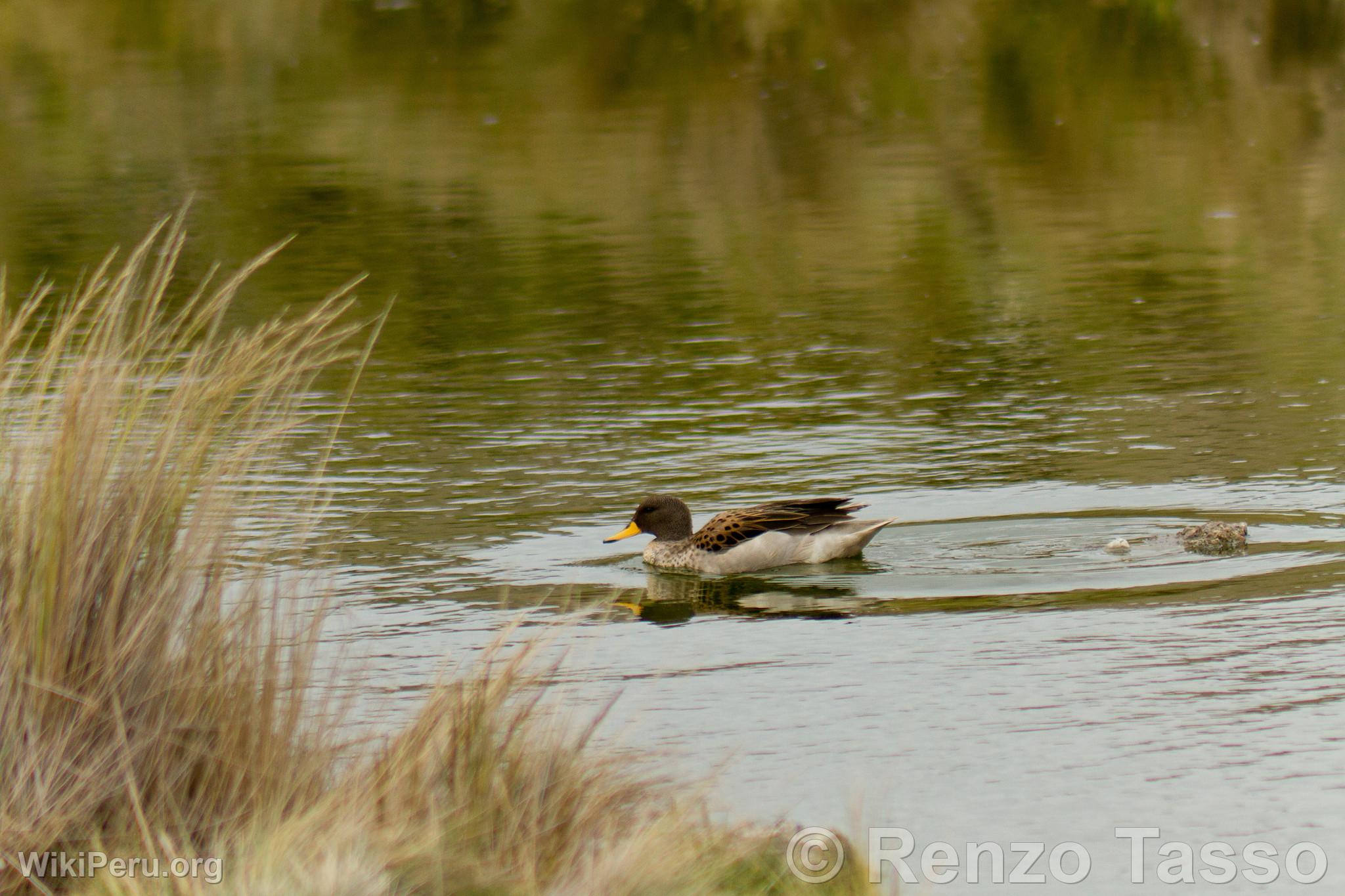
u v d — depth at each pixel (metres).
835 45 62.69
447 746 9.13
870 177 43.59
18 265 34.72
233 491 9.44
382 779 8.95
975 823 10.53
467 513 18.39
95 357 9.48
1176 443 20.64
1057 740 11.86
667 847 8.59
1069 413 22.45
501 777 8.94
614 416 22.91
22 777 8.34
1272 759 11.39
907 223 38.28
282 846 8.05
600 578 16.45
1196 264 33.25
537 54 63.28
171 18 72.31
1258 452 20.06
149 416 9.54
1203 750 11.59
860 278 32.91
